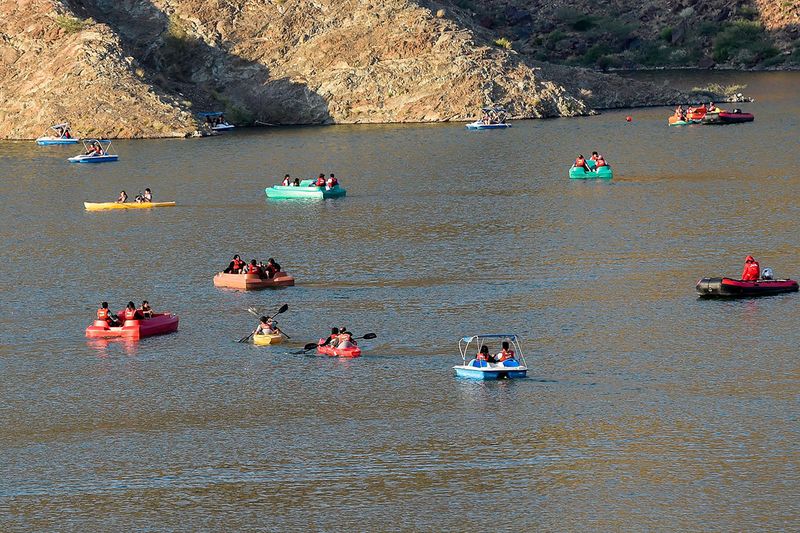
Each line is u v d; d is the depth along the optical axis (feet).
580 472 306.35
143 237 613.52
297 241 590.55
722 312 435.12
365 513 289.12
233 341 419.54
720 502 288.30
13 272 535.60
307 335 423.64
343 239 591.78
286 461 318.45
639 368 378.32
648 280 485.15
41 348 417.49
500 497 294.87
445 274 506.48
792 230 574.15
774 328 414.00
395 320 437.99
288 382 376.89
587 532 276.62
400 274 509.35
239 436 335.67
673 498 291.17
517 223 618.03
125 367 395.55
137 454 325.83
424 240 581.53
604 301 454.81
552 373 376.68
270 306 461.37
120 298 481.87
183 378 383.65
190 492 302.66
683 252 534.78
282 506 293.84
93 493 303.68
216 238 605.31
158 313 446.19
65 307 470.39
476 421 340.39
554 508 288.30
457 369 377.91
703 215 622.54
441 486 301.63
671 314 434.71
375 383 373.61
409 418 344.28
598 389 362.12
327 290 484.74
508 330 421.18
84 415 354.54
